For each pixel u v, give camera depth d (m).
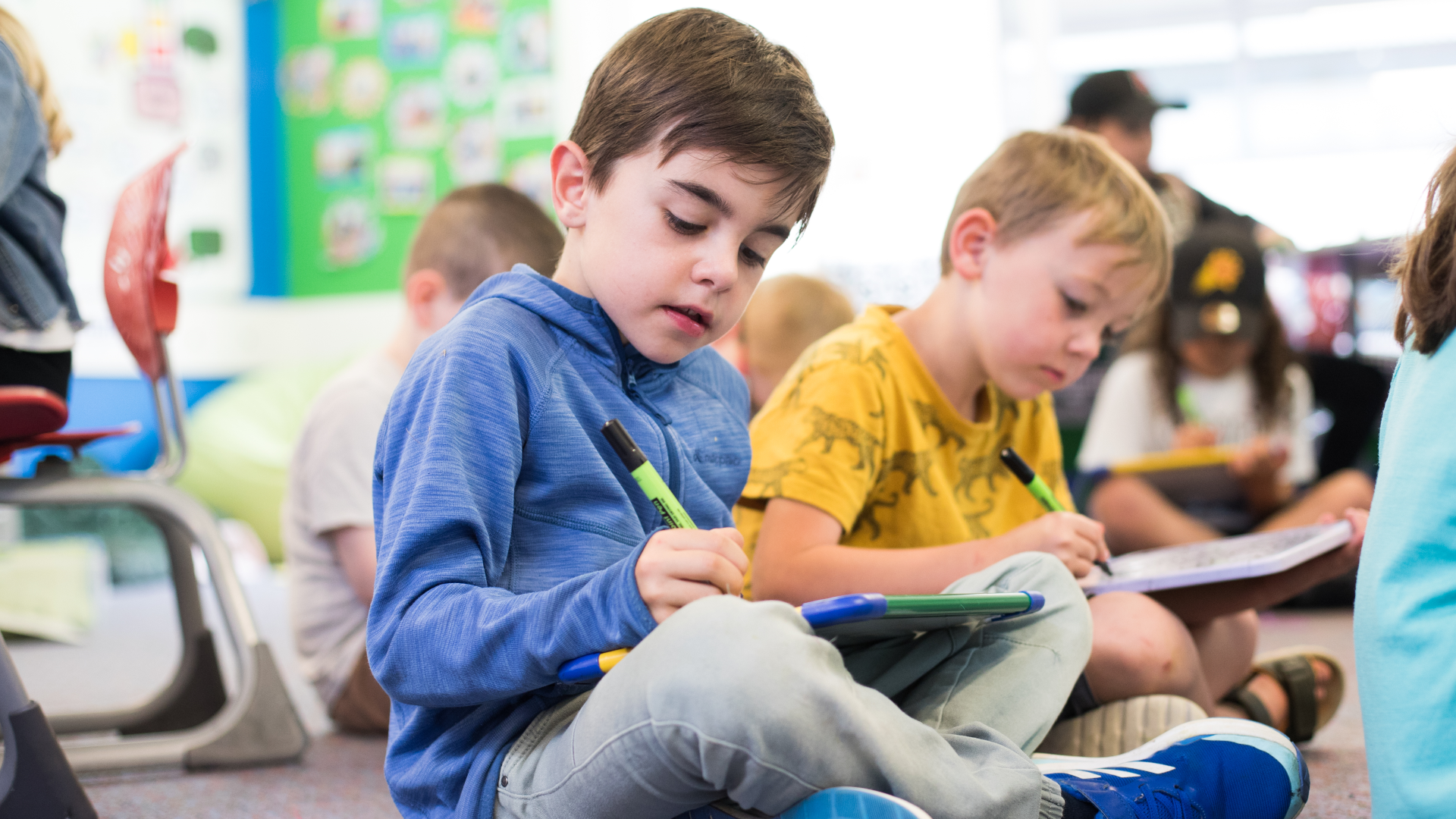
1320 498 2.26
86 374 3.77
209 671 1.46
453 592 0.65
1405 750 0.60
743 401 0.94
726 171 0.71
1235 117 3.69
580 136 0.78
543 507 0.72
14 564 2.50
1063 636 0.82
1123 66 3.78
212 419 3.89
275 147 4.57
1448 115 3.30
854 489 1.02
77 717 1.41
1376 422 2.41
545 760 0.65
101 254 3.83
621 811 0.62
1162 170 3.53
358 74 4.50
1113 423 2.40
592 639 0.61
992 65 3.69
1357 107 3.61
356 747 1.43
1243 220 2.61
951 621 0.74
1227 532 2.27
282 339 4.51
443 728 0.72
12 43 1.36
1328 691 1.29
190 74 4.22
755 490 1.03
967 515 1.14
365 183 4.50
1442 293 0.64
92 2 3.86
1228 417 2.35
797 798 0.58
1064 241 1.07
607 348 0.78
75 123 3.78
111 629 2.57
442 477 0.67
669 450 0.79
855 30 3.75
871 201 3.75
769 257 0.76
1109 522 2.24
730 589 0.62
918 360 1.12
